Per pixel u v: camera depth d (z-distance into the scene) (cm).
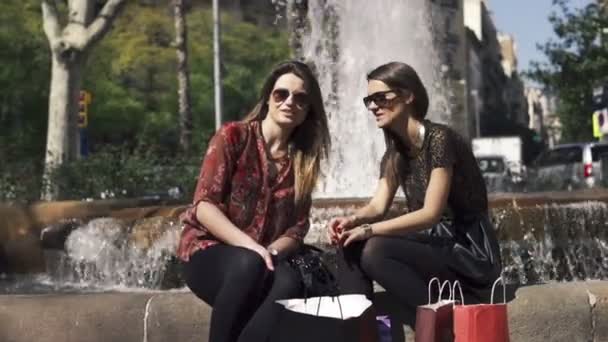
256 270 405
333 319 394
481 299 457
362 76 1238
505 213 711
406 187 464
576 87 3177
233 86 4597
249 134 442
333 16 1259
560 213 726
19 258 902
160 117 4244
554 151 2631
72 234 838
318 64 1257
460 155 454
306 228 447
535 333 479
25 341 488
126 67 4294
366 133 1150
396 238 439
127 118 4144
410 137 457
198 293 426
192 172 1552
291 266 422
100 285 806
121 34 4375
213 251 420
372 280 445
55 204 905
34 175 1526
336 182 1131
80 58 2139
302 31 1282
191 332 476
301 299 403
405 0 1287
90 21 2141
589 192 803
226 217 427
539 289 489
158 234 760
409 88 458
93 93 4072
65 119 2136
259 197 438
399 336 468
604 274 744
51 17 2144
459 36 6569
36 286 823
